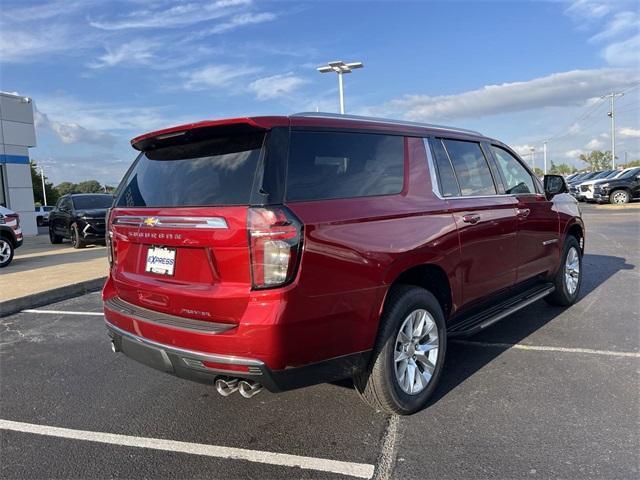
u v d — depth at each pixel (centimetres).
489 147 477
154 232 322
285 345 272
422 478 277
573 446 301
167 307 317
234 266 282
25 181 2169
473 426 330
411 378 346
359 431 332
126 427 351
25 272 1005
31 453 320
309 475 285
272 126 295
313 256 280
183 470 295
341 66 2428
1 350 533
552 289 551
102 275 910
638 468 277
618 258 962
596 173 3344
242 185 288
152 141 349
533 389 383
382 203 332
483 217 418
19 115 2125
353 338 304
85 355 508
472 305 423
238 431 339
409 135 381
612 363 430
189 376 301
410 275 363
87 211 1495
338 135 327
